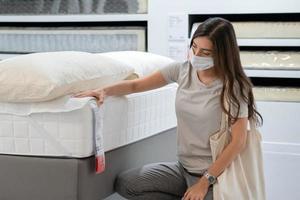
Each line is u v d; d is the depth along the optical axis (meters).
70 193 1.91
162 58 2.69
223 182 1.95
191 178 2.12
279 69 3.10
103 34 3.42
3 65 1.92
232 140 1.98
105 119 2.03
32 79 1.86
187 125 2.09
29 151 1.96
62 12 3.50
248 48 3.23
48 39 3.54
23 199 1.98
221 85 2.01
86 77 1.99
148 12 3.30
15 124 1.96
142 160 2.37
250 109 2.03
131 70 2.28
